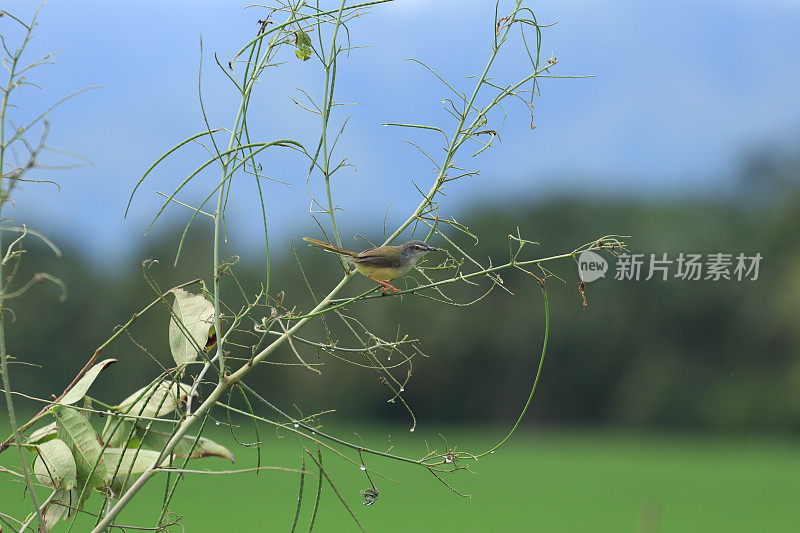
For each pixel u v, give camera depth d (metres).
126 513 21.42
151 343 31.64
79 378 3.77
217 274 3.58
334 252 4.77
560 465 41.31
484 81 4.30
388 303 19.41
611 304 45.75
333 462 37.62
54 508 3.61
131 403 3.85
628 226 39.22
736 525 24.91
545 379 48.72
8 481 3.71
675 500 30.83
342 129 4.27
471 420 49.56
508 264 4.02
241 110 3.73
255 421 3.54
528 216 41.19
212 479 34.16
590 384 48.75
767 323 44.25
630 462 42.25
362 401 47.00
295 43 4.18
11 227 2.83
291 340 3.70
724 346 46.28
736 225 40.41
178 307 4.01
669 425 48.59
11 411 3.04
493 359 47.66
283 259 27.62
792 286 41.38
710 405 47.72
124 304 32.50
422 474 36.53
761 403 46.56
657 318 46.03
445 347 46.31
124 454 3.67
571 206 40.94
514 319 46.44
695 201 39.97
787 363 45.59
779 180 41.06
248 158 3.56
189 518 23.59
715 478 36.97
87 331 32.22
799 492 32.59
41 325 31.70
